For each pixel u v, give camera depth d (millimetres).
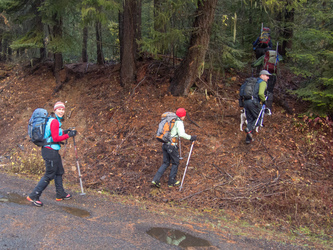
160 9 7109
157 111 7980
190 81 8133
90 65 11711
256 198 5180
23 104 10484
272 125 7152
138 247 3312
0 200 4672
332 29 7129
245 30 9766
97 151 7281
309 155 6297
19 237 3307
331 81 6391
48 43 10367
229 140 6801
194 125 7301
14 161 7805
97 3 6961
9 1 10398
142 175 6195
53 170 4590
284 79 9258
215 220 4527
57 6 9141
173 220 4352
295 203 4965
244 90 6355
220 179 5809
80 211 4414
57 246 3174
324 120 7008
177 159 5609
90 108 8992
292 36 9273
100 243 3322
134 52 9172
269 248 3600
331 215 4719
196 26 7488
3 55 14750
